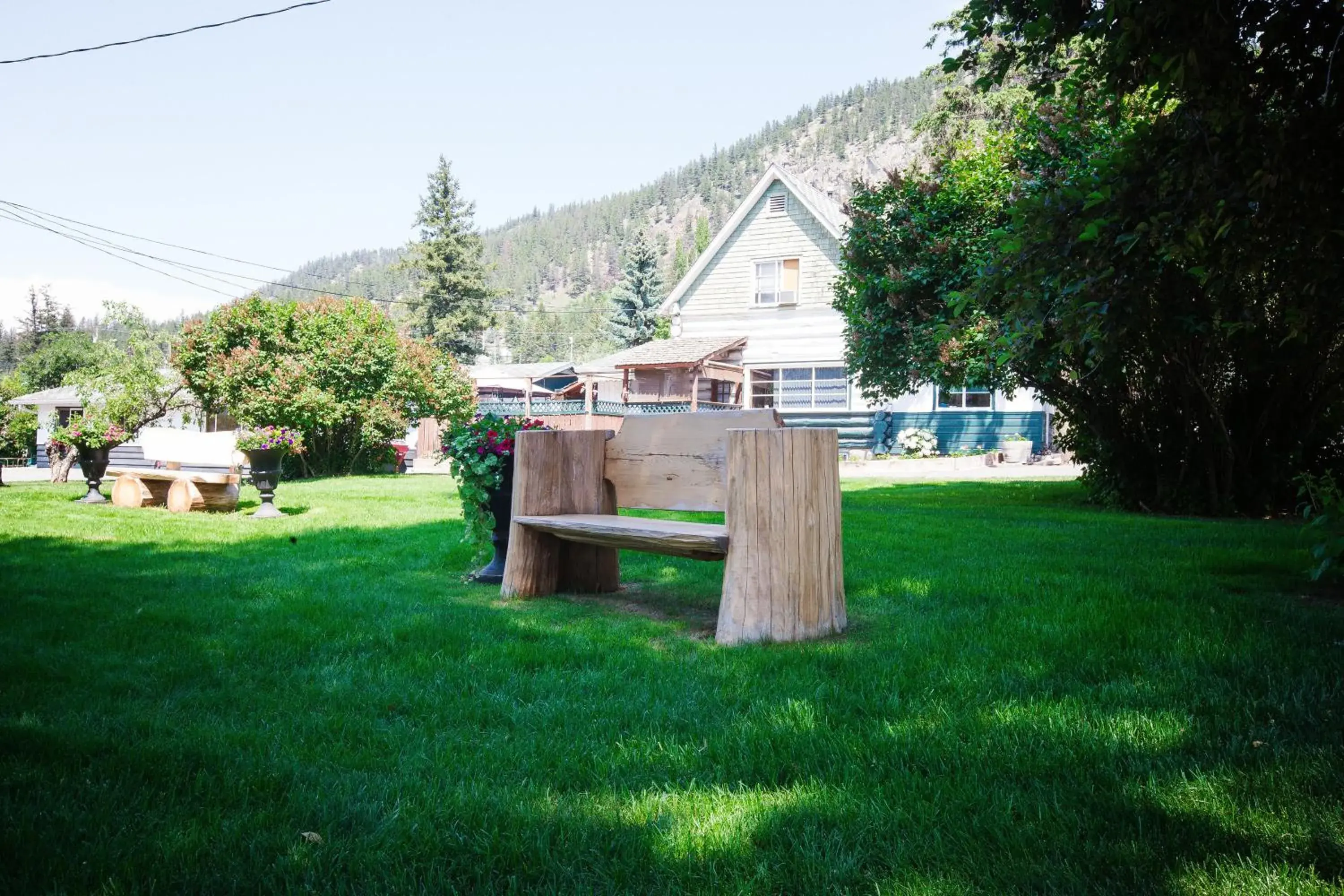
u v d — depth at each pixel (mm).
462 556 6449
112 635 3902
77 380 14789
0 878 1716
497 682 3225
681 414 4555
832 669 3297
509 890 1704
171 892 1703
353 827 1984
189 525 8961
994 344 5023
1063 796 2061
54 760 2365
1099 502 11359
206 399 19109
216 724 2721
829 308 24828
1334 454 10438
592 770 2314
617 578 5250
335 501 12188
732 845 1859
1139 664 3191
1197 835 1844
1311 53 4223
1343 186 4188
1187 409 9891
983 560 5852
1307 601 4391
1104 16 4121
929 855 1802
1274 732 2424
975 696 2887
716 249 26672
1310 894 1588
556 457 5023
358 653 3682
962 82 26406
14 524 8773
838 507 4008
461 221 64625
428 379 21609
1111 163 4645
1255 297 7625
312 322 19141
